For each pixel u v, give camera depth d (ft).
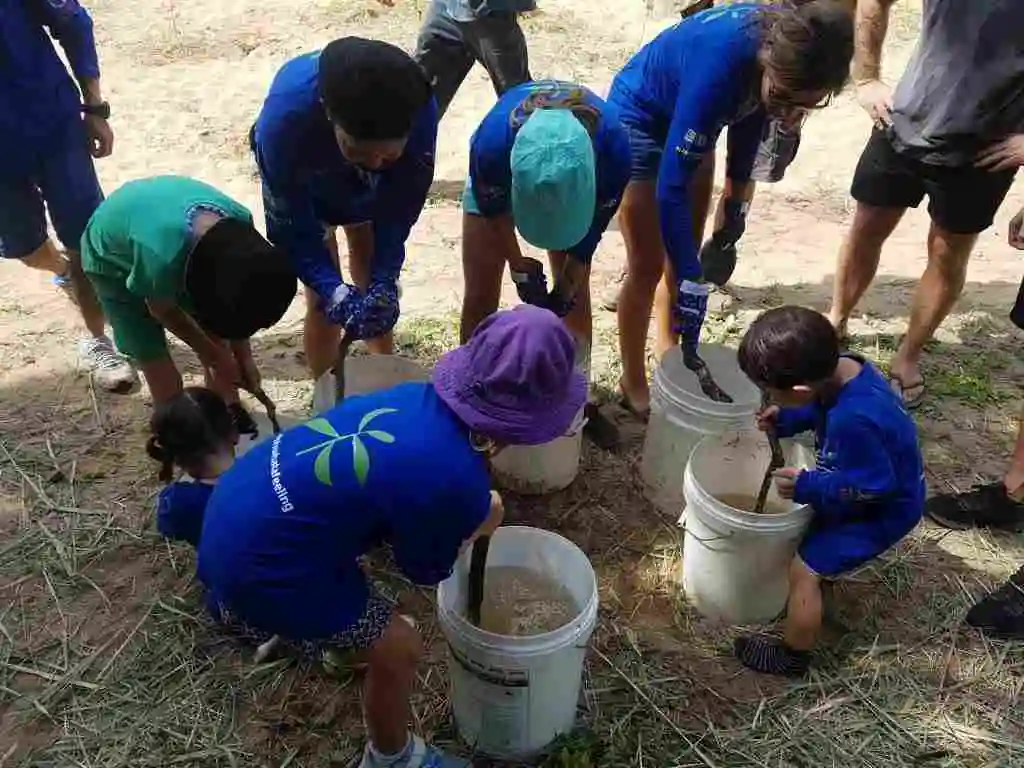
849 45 9.51
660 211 11.09
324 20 26.45
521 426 7.11
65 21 12.28
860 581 11.45
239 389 14.17
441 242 18.08
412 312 16.05
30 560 11.62
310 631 7.79
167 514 10.00
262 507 7.46
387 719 8.66
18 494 12.49
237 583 7.59
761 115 11.73
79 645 10.64
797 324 9.05
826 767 9.50
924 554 11.84
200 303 8.98
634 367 13.64
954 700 10.15
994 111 11.96
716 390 11.58
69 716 9.91
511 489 12.72
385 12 26.94
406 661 8.32
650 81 11.68
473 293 12.16
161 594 11.20
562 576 9.89
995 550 11.93
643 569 11.72
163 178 10.26
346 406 7.75
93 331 14.39
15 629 10.81
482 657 8.65
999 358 15.26
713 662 10.58
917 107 12.54
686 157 10.69
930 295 13.55
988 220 12.83
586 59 24.80
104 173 19.36
